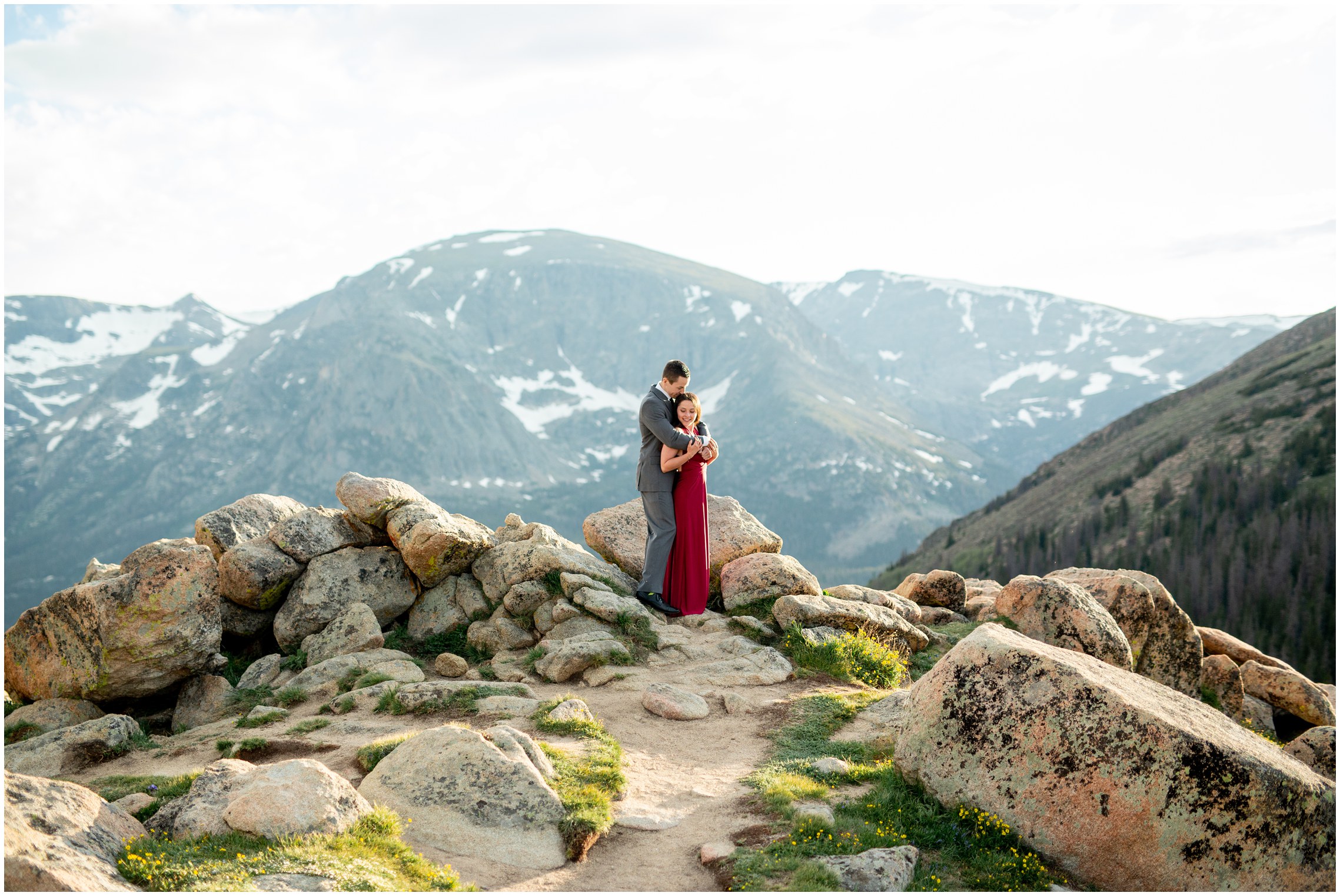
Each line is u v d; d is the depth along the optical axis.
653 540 15.89
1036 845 8.50
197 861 7.37
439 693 12.42
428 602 16.98
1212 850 8.15
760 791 9.53
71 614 14.40
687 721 12.00
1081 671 8.95
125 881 7.00
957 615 19.22
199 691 14.66
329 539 17.03
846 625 15.88
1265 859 8.22
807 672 14.20
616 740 11.04
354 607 15.80
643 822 8.89
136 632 14.10
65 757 11.48
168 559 14.73
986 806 8.79
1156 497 183.75
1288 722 19.59
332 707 12.71
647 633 15.17
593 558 17.62
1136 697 8.82
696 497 15.76
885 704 12.48
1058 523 195.38
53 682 14.45
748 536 18.66
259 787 8.13
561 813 8.70
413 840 8.27
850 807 9.11
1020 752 8.73
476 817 8.55
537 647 15.07
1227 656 19.45
